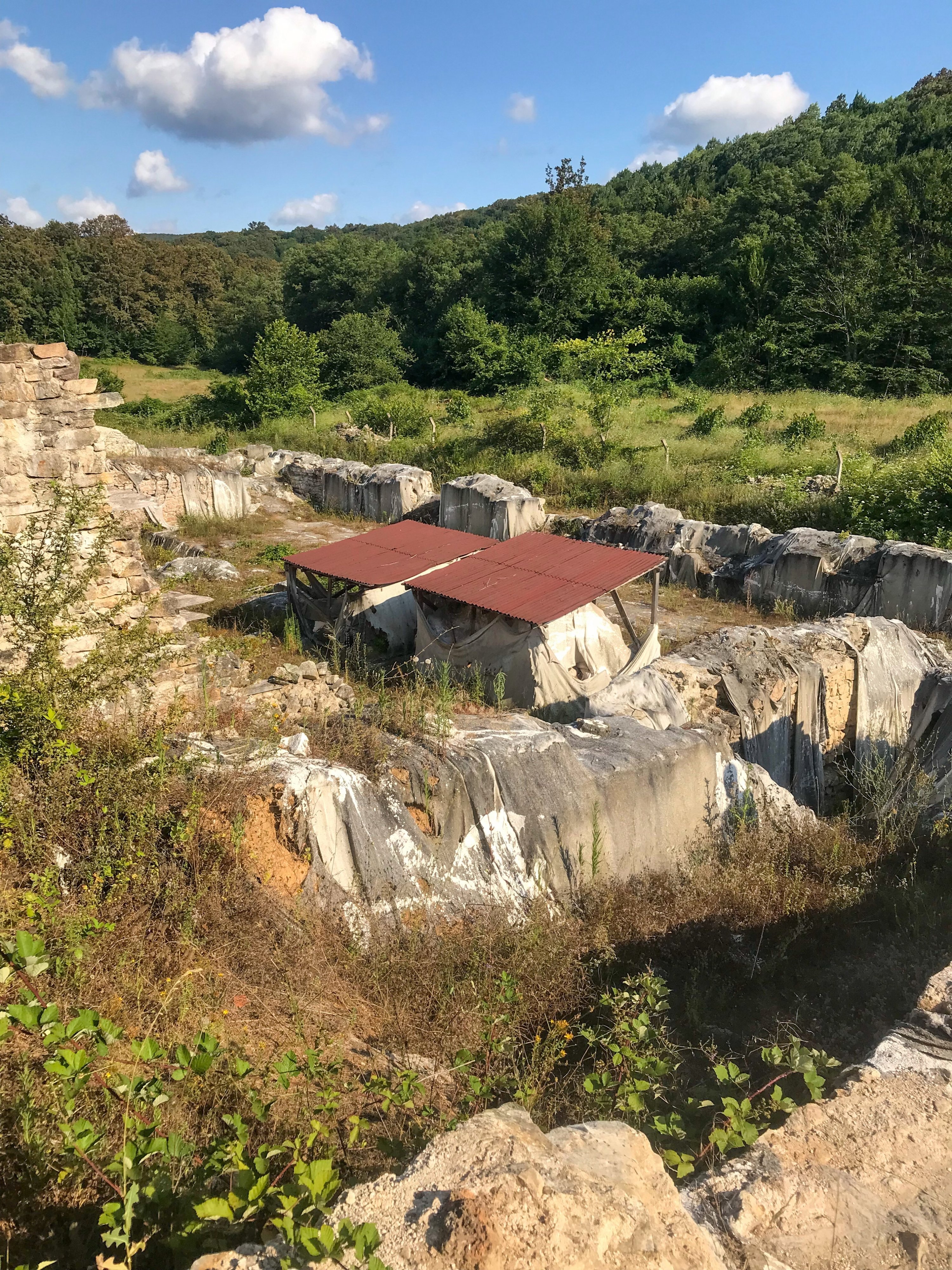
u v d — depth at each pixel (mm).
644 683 9672
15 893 4789
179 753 6238
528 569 12508
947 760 9805
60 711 5844
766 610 16094
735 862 8047
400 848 6539
